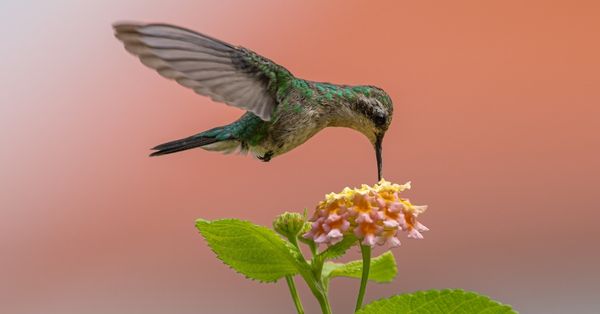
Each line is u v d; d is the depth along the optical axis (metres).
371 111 1.84
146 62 1.76
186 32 1.77
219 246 1.76
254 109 1.80
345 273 1.77
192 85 1.78
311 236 1.75
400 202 1.75
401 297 1.73
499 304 1.73
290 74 1.82
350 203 1.75
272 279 1.76
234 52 1.79
